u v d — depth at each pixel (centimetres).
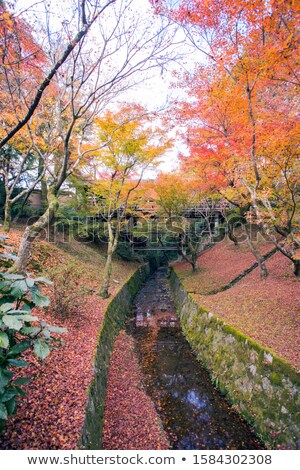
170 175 1208
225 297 998
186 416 561
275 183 704
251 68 521
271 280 1012
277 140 545
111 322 908
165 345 929
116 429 479
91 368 515
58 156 916
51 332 596
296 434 421
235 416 554
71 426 354
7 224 1015
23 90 601
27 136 763
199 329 902
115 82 511
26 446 296
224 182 977
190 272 1677
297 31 452
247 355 603
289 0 405
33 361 450
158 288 1880
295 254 634
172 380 702
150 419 538
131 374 705
